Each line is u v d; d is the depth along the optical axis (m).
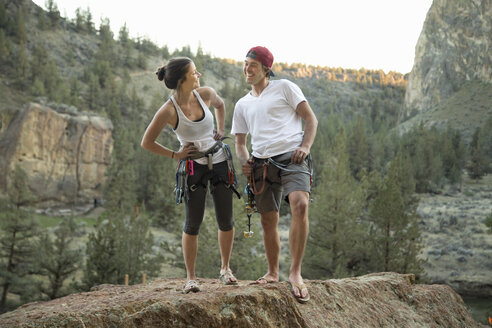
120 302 2.98
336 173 26.47
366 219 30.97
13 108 75.31
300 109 3.73
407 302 4.89
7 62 146.12
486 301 32.38
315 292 3.78
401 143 125.81
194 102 3.62
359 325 3.75
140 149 80.75
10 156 69.88
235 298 3.00
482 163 115.88
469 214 64.06
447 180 106.25
